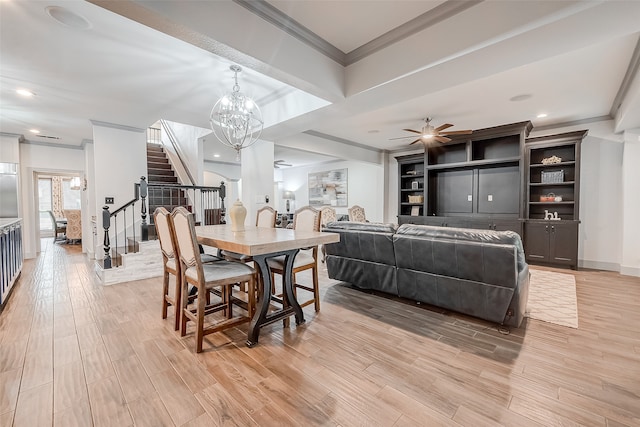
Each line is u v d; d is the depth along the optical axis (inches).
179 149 255.9
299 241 88.0
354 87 108.8
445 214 249.6
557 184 191.5
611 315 108.3
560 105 161.6
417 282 111.0
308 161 365.4
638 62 107.7
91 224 229.3
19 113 159.9
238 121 132.9
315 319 104.7
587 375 70.8
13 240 146.3
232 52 80.0
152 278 161.3
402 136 243.1
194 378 69.6
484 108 167.0
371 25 90.7
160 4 64.7
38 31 84.9
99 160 175.9
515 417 56.9
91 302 122.5
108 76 115.1
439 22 85.6
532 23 69.7
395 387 66.4
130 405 60.4
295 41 93.2
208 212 247.8
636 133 166.2
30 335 91.9
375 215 318.3
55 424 55.2
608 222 181.5
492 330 95.8
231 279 88.2
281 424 55.4
